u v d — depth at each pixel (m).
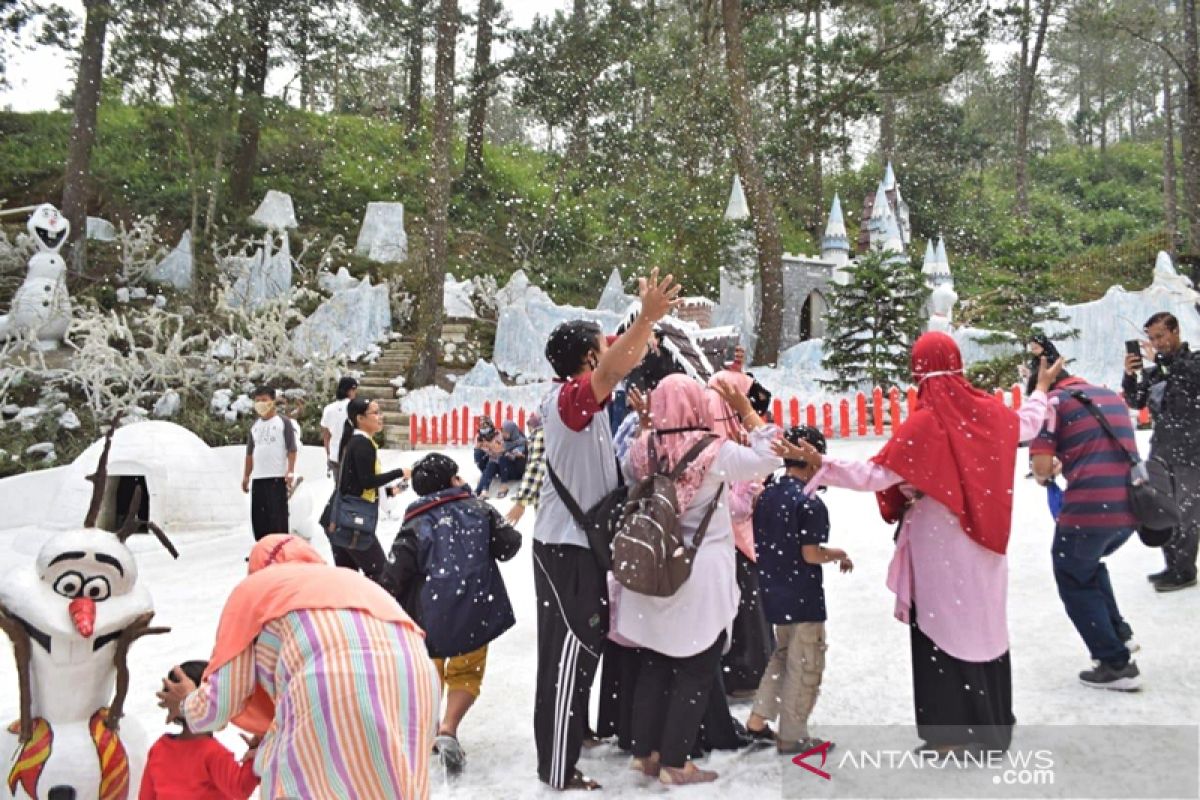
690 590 4.01
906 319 19.78
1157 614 5.76
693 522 4.08
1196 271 25.86
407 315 27.08
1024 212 41.31
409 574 4.58
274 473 9.29
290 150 35.47
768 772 4.07
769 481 4.57
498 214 36.38
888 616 6.20
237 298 24.64
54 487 14.45
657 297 3.75
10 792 3.44
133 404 19.22
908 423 4.06
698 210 25.34
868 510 10.05
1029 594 6.46
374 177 36.38
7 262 23.59
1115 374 19.84
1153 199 51.75
